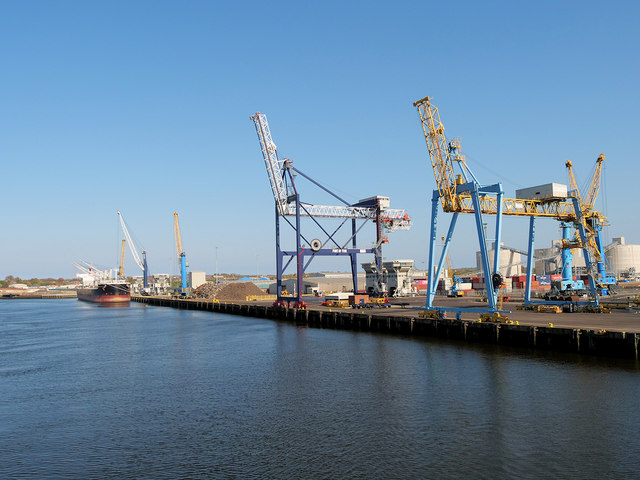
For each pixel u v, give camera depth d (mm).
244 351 66188
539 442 29016
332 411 36406
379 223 114562
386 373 47969
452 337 67750
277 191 113688
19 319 136250
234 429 33312
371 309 98625
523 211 79125
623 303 91625
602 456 26906
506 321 63062
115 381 49656
